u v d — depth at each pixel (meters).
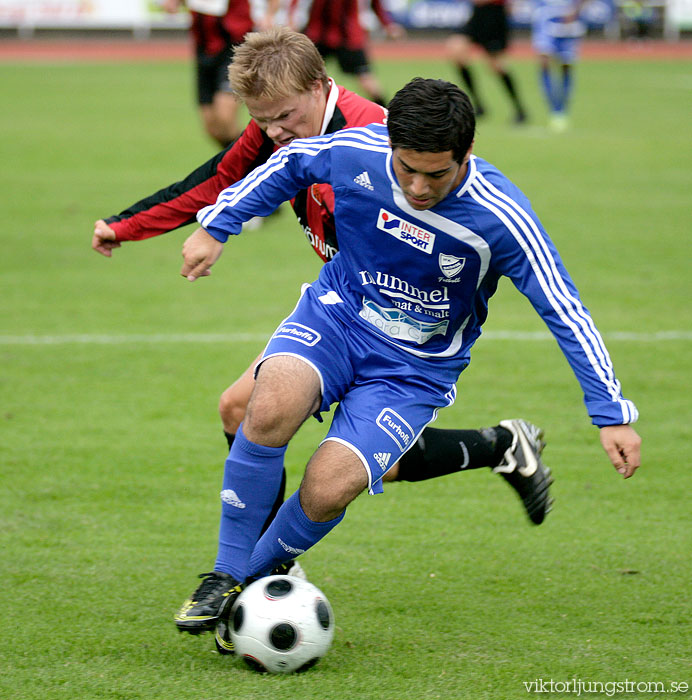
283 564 10.88
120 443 16.20
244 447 10.01
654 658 10.17
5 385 18.58
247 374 11.27
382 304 10.39
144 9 91.44
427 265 9.89
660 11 94.56
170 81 68.38
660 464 15.66
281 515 10.16
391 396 10.31
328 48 41.06
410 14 91.19
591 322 9.67
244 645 9.72
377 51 84.44
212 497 14.36
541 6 49.97
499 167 40.81
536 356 20.78
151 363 19.88
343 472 9.81
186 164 40.31
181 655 10.16
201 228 10.58
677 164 42.16
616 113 57.09
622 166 41.53
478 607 11.33
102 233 11.72
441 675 9.76
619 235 30.42
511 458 11.77
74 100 58.62
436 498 14.55
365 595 11.62
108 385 18.73
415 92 8.81
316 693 9.34
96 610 11.09
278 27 11.06
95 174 38.19
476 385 19.06
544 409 17.92
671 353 20.69
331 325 10.51
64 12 90.81
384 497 14.55
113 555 12.49
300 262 27.64
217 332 21.77
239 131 33.16
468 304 10.29
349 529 13.46
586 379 9.62
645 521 13.73
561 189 37.00
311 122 11.08
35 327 21.83
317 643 9.71
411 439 10.32
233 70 10.93
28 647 10.23
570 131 50.62
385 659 10.10
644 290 24.88
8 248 28.14
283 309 23.41
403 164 9.01
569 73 50.81
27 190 35.38
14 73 70.81
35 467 15.20
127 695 9.29
